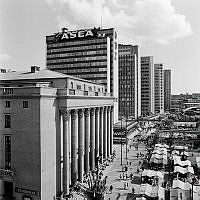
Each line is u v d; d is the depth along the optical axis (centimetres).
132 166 9425
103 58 16712
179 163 8575
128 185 7312
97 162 8919
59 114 6512
